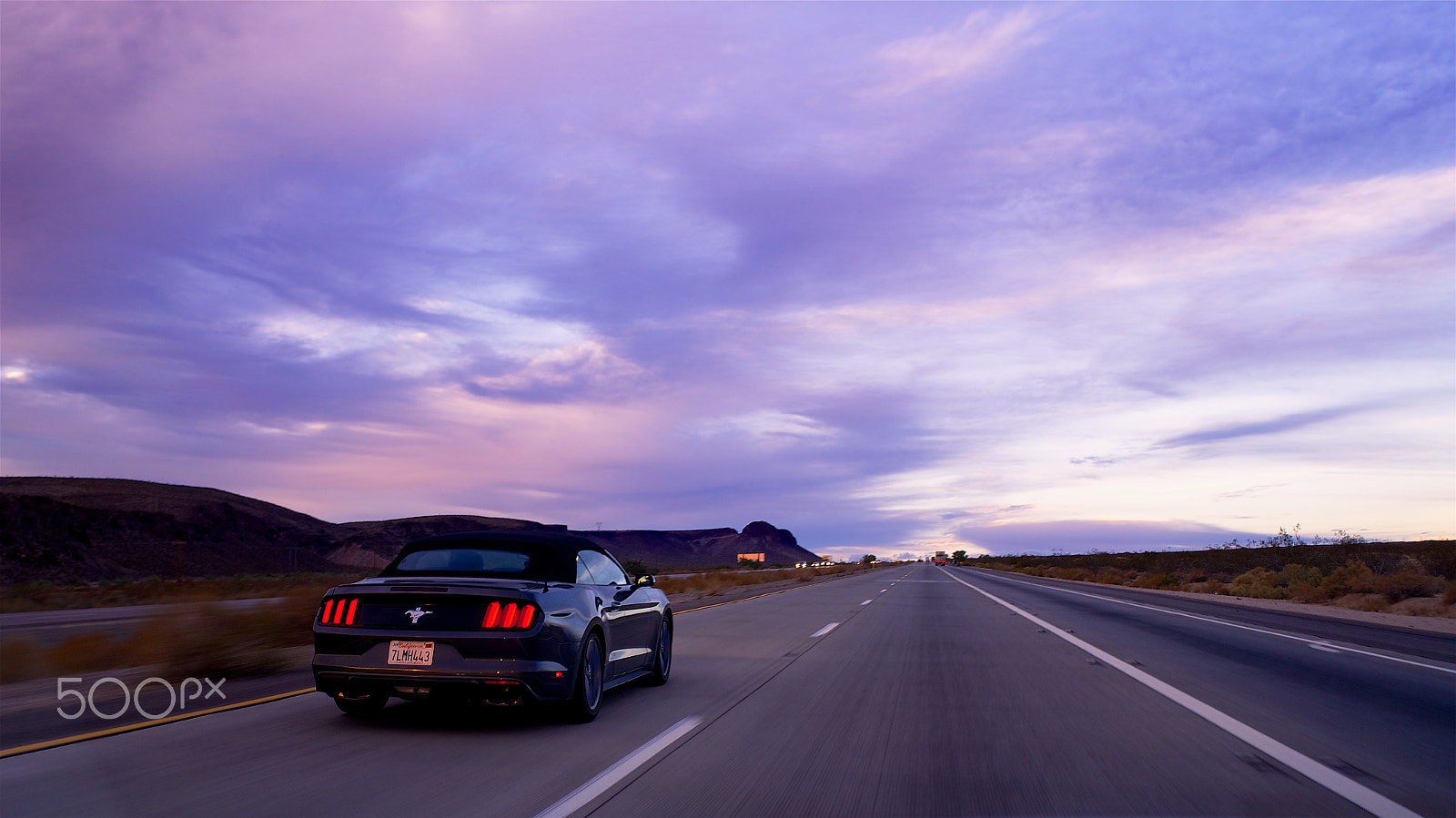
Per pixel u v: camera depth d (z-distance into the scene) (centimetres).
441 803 467
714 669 1045
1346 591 3009
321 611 677
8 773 532
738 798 481
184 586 4578
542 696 648
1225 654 1220
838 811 459
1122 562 9225
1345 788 507
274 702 802
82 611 2788
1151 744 623
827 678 964
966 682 935
